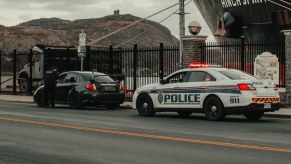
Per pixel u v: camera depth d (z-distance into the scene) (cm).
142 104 1764
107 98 2086
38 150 949
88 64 2894
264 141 1060
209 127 1353
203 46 2408
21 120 1520
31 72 3216
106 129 1289
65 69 3284
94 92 2075
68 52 3169
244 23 2859
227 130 1276
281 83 2289
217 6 3031
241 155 880
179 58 2456
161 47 2481
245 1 2777
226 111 1530
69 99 2156
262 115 1619
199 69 1623
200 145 1004
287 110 1867
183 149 954
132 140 1083
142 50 2559
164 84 1706
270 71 2109
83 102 2089
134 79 2612
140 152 922
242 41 2227
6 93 3412
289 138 1112
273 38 2738
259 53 2705
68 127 1334
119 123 1458
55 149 962
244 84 1497
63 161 834
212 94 1556
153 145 1009
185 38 2427
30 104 2462
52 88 2194
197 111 1605
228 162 812
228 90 1520
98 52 2908
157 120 1576
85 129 1287
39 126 1358
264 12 2694
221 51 2464
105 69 2886
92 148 972
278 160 827
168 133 1205
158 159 846
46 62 3266
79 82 2133
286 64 2070
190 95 1619
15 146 1001
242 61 2227
